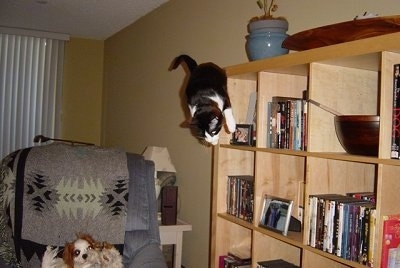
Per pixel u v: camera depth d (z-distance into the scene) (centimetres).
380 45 96
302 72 144
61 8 329
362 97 129
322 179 126
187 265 259
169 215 229
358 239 106
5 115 418
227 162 168
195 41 256
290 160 152
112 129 430
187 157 262
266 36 146
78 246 148
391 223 99
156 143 315
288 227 136
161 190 238
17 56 421
